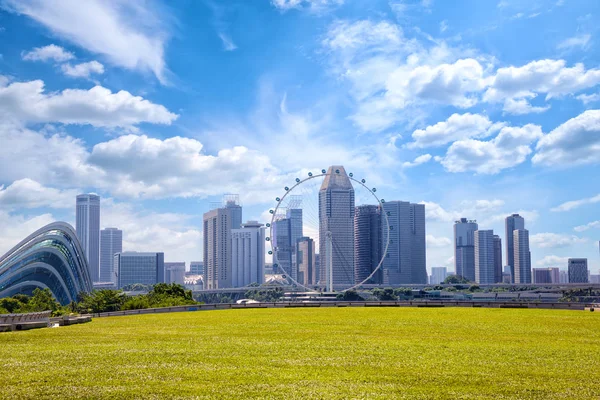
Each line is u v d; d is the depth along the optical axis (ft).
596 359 99.60
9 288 585.22
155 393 73.20
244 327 165.17
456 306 290.97
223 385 77.77
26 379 81.41
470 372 87.30
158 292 432.66
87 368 90.07
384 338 132.16
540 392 74.28
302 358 100.12
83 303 447.01
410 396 71.97
